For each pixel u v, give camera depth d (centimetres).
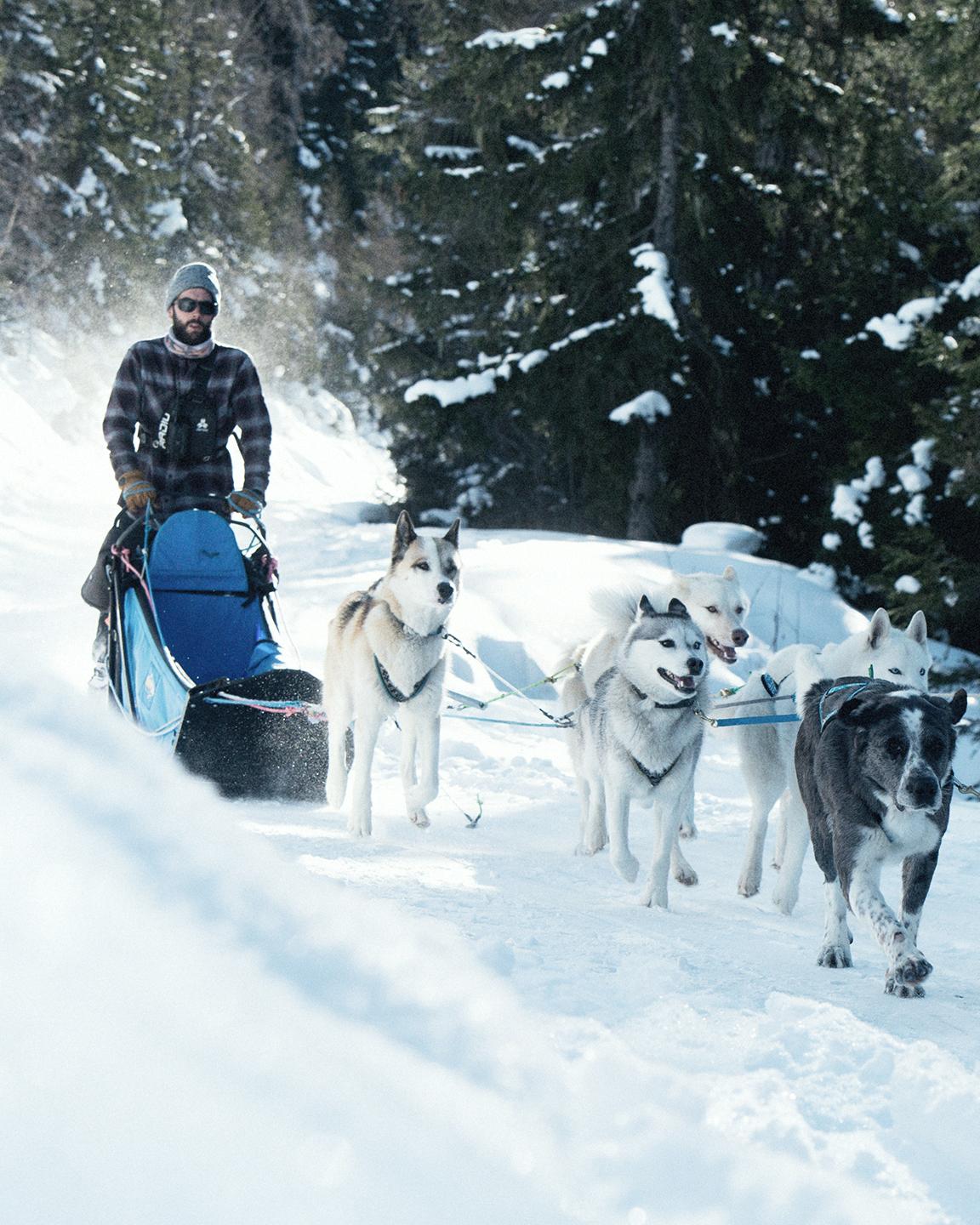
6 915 149
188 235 4541
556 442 2319
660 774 637
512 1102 207
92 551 2292
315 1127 144
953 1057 358
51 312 4041
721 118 2141
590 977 413
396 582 741
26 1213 115
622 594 710
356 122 5991
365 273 2783
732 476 2314
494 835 804
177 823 196
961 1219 265
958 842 877
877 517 2012
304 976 193
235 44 5356
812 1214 217
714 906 654
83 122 4094
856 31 2238
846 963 532
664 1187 204
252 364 804
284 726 732
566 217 2355
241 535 2006
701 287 2273
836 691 544
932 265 2238
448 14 2617
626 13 2164
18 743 191
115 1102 131
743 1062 343
